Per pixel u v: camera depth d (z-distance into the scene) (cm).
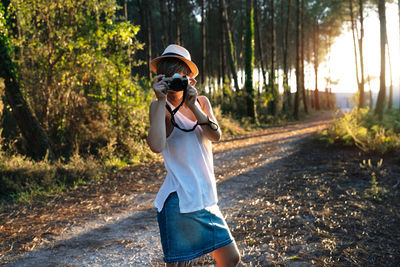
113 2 815
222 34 2205
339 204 438
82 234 368
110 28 811
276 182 586
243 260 292
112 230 380
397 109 2080
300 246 314
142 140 912
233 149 1034
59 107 799
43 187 558
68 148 789
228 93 2072
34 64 791
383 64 1295
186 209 165
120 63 859
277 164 760
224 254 173
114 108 884
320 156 807
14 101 672
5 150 691
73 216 429
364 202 442
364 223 366
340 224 366
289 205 446
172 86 166
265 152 944
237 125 1661
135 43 887
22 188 538
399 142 757
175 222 164
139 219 418
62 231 376
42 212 445
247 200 486
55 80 790
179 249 163
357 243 315
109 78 862
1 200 494
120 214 439
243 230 365
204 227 167
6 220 411
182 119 177
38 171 597
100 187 582
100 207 469
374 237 329
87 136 808
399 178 549
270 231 357
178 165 173
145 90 1008
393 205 426
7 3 697
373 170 613
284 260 287
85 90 889
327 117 3041
